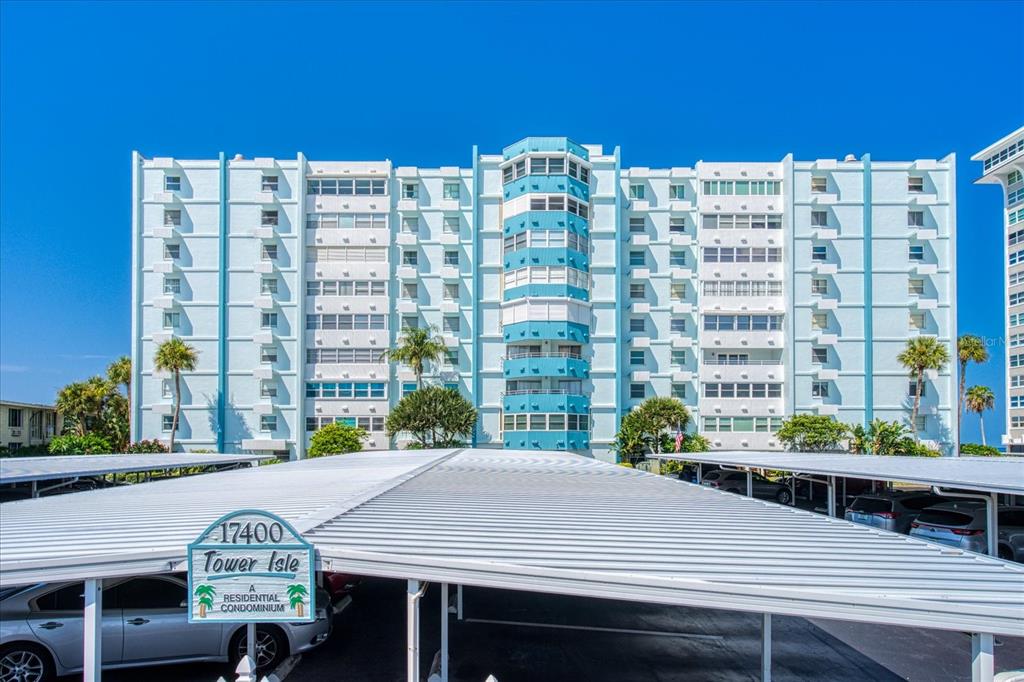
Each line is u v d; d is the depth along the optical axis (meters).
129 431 44.09
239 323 42.03
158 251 42.06
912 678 9.16
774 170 42.91
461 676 8.98
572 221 41.53
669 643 10.52
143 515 7.76
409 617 5.66
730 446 41.56
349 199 42.94
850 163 42.59
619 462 40.81
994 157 58.50
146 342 41.66
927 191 42.72
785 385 41.62
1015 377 57.97
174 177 42.59
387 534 6.39
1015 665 9.66
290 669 9.05
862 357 41.75
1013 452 57.44
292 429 41.62
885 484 27.08
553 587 5.37
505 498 9.44
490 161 43.59
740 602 5.13
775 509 9.16
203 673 8.67
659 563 5.69
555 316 40.72
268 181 42.88
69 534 6.58
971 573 5.70
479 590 13.85
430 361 42.16
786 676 9.20
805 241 42.28
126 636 8.09
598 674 9.14
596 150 44.44
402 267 42.66
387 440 41.59
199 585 5.63
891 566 5.86
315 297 42.38
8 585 5.49
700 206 42.84
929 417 41.50
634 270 42.88
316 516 7.19
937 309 42.12
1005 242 58.94
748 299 42.38
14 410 54.00
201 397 41.53
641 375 42.41
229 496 9.42
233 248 42.31
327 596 9.95
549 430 40.16
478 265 42.78
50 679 7.88
